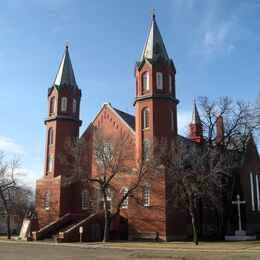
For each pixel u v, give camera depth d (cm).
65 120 6072
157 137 5091
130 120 5941
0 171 5909
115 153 4869
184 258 2864
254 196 6706
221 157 4628
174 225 4847
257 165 7000
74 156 5369
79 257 3016
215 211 6056
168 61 5438
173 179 4416
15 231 7244
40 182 5947
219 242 4491
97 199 5153
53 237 4994
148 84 5328
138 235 4862
